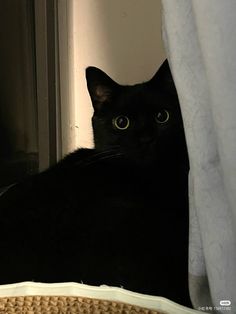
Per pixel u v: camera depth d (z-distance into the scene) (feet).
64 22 1.54
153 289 1.10
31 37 1.62
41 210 1.17
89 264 1.11
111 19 1.45
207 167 0.79
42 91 1.64
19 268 1.09
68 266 1.11
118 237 1.12
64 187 1.23
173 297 1.09
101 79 1.29
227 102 0.68
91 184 1.24
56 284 0.95
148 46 1.41
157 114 1.24
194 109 0.77
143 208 1.17
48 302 0.94
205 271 0.91
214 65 0.67
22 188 1.25
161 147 1.24
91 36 1.51
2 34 1.66
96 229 1.13
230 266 0.82
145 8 1.38
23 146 1.77
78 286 0.95
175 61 0.77
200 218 0.82
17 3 1.60
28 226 1.14
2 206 1.19
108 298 0.93
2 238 1.12
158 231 1.13
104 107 1.31
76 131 1.64
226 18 0.64
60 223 1.14
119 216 1.15
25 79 1.68
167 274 1.10
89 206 1.17
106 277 1.11
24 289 0.95
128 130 1.26
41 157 1.73
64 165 1.33
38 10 1.56
